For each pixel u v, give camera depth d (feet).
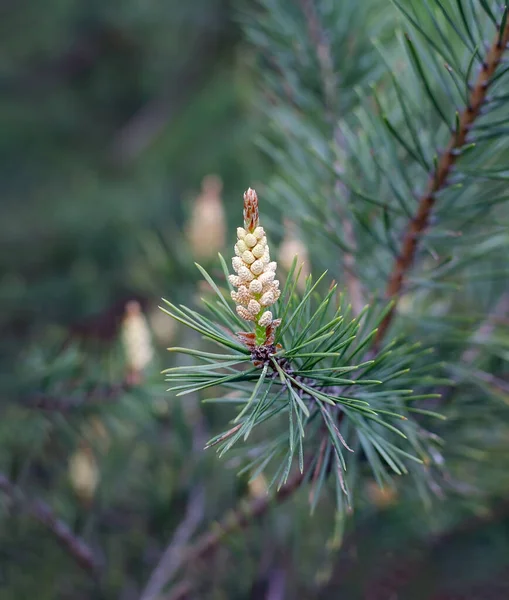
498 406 1.45
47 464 1.97
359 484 1.43
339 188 1.53
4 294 4.07
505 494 1.75
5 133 6.31
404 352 1.23
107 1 6.41
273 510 1.67
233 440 1.05
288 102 1.70
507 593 2.01
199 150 4.91
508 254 1.41
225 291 1.40
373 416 1.08
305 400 1.18
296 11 1.67
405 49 1.31
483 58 1.27
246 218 1.06
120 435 1.90
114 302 4.50
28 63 6.83
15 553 1.93
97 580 1.92
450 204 1.35
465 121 1.27
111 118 6.76
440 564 2.04
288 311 1.19
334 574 2.00
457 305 1.65
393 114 1.50
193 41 6.12
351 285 1.50
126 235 4.83
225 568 1.97
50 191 5.89
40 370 1.74
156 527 2.04
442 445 1.37
